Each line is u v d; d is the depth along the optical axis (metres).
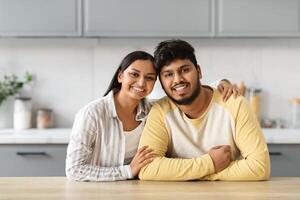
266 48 3.70
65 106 3.74
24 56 3.71
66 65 3.72
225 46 3.70
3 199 1.48
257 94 3.70
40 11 3.29
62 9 3.29
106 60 3.71
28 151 3.12
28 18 3.29
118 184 1.70
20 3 3.28
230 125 1.83
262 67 3.71
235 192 1.56
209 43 3.68
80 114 1.89
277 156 3.12
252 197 1.49
